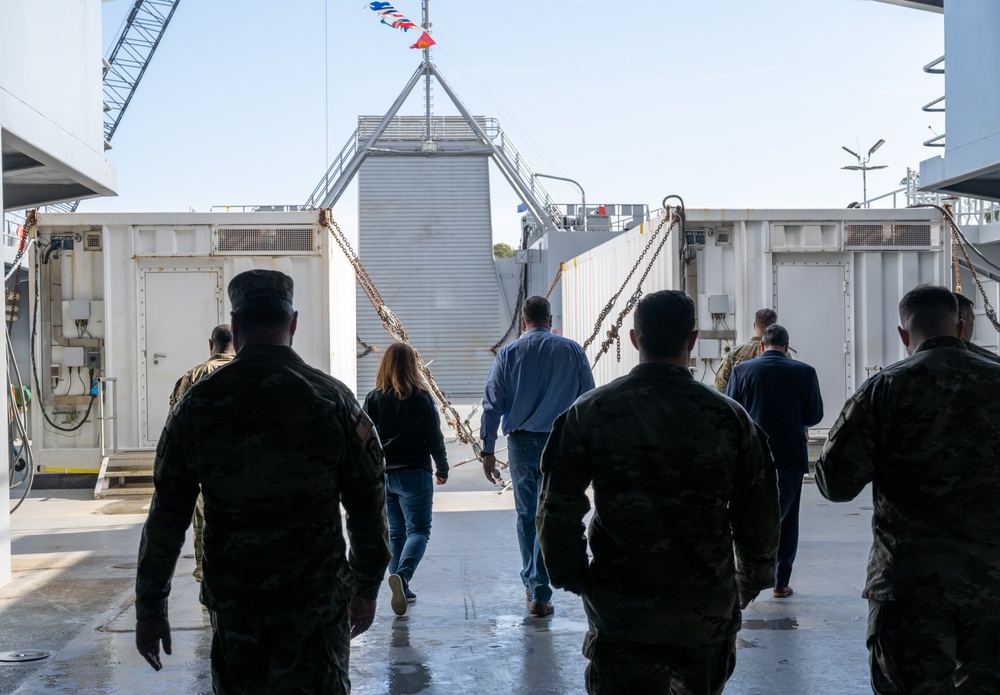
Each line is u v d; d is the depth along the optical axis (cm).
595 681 285
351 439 290
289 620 275
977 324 1738
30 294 1173
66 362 1164
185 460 283
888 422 313
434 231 3372
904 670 304
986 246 1823
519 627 555
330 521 284
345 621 288
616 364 1447
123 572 724
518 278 3108
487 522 915
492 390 592
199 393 284
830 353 1185
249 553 275
